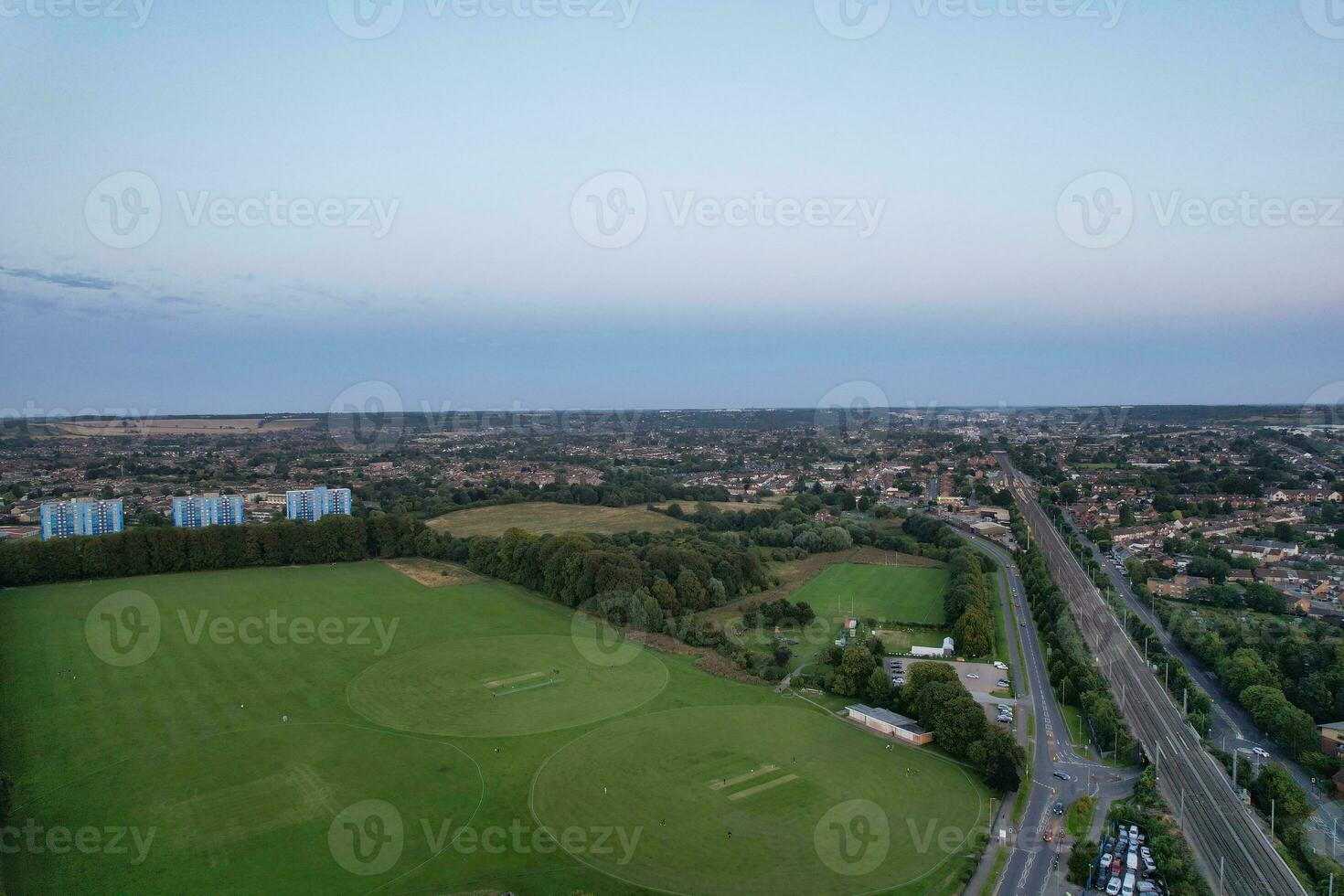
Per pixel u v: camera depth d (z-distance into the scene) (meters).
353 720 129.62
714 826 100.00
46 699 136.88
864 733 129.38
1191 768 120.25
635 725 129.88
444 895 84.56
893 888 88.44
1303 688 142.75
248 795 105.38
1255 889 90.81
